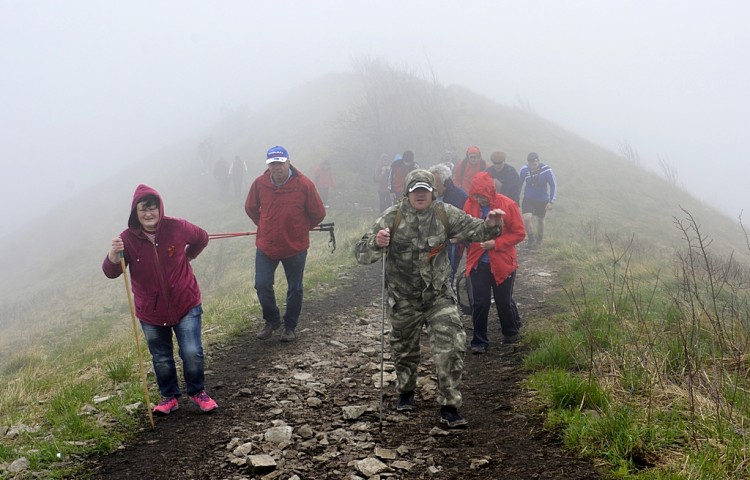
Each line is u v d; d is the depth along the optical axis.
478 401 5.11
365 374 6.15
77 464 4.39
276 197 7.27
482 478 3.82
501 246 6.43
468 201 6.52
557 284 9.78
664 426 3.95
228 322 8.38
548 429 4.30
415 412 4.97
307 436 4.65
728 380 4.59
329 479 4.00
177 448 4.59
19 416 5.50
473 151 12.27
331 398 5.49
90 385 6.07
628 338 5.63
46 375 7.86
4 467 4.31
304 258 7.48
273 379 6.09
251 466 4.18
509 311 6.67
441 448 4.29
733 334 5.38
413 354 4.92
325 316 8.75
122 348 8.16
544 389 4.93
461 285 7.06
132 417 5.18
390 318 4.84
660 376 4.66
